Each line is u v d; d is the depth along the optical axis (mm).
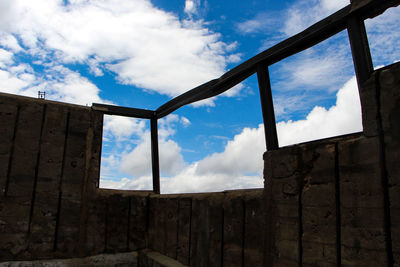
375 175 1978
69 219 5012
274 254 2699
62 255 4855
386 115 1973
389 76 1991
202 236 3820
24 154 4855
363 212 2021
